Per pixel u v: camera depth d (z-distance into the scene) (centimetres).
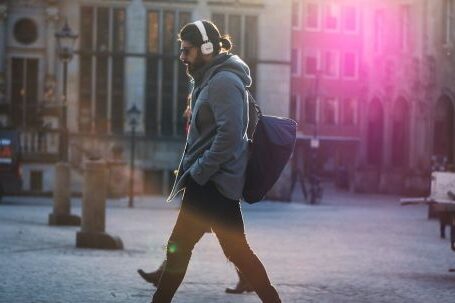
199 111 959
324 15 11475
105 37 7000
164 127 7069
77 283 1546
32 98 6919
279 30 7119
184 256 966
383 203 6962
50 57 6919
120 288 1490
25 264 1861
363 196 8156
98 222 2388
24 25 6938
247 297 1413
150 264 1942
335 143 11694
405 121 8106
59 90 6944
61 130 3638
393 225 4069
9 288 1455
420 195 7712
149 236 2967
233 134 934
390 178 8325
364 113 8869
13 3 6894
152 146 7012
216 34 981
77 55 6950
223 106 938
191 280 1641
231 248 967
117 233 3088
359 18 11581
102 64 7006
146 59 7031
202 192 957
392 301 1427
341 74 11550
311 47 11438
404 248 2716
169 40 7081
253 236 3133
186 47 976
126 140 7012
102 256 2134
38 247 2333
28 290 1437
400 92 8106
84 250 2300
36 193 6419
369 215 5081
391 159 8350
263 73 7100
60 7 6938
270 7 7100
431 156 7594
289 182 7050
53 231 3000
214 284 1581
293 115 11406
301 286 1598
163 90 7062
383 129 8450
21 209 4494
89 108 6975
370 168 8756
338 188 9869
